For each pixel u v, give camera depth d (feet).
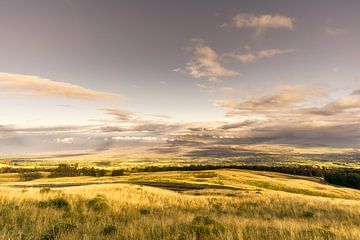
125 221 41.34
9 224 31.14
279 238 29.27
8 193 56.65
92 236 28.66
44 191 68.13
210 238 28.60
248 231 32.17
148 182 236.84
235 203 77.97
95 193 73.20
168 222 36.68
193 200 81.15
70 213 43.68
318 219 52.54
